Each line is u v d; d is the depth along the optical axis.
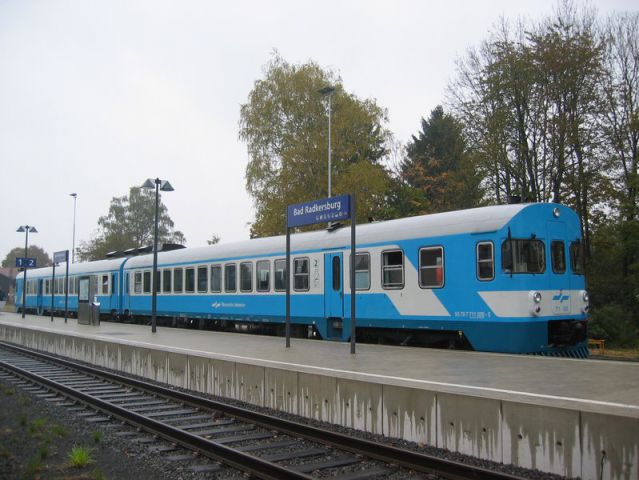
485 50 31.72
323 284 19.19
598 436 6.63
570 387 9.11
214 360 13.03
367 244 17.61
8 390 13.83
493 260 14.37
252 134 38.81
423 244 15.96
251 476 7.48
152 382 15.31
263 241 22.27
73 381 15.73
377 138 39.31
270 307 21.47
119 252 36.44
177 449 8.81
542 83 29.97
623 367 11.30
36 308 46.19
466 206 37.34
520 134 30.81
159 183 24.27
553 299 14.54
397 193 45.34
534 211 14.64
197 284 25.78
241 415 10.55
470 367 11.48
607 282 31.33
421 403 8.52
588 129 29.73
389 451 7.84
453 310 15.12
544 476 7.01
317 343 17.08
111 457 8.34
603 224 30.83
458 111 32.44
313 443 8.88
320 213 15.08
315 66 39.28
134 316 32.62
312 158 37.28
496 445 7.59
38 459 7.91
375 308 17.22
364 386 9.38
